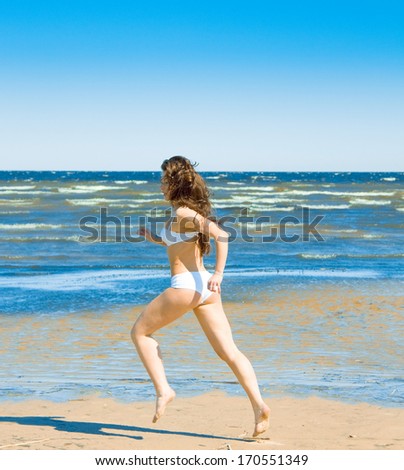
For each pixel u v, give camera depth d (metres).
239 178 166.25
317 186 108.69
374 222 43.94
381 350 11.95
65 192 78.31
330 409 8.41
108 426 7.59
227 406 8.58
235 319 14.78
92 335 13.16
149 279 20.88
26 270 22.91
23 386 9.54
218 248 6.75
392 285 19.61
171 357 11.27
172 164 6.91
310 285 19.47
